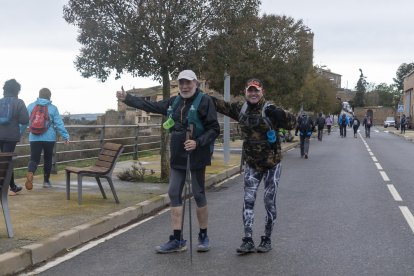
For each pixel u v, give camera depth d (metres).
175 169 5.91
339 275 5.19
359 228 7.32
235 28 10.93
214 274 5.21
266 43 21.30
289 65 22.27
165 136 11.30
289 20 22.44
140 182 11.15
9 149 8.63
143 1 10.27
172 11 10.24
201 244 6.05
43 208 7.89
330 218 8.03
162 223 7.76
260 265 5.52
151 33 10.40
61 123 9.80
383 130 63.22
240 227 7.41
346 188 11.39
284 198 10.00
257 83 5.80
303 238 6.72
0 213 7.39
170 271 5.31
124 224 7.62
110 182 8.42
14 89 8.69
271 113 5.79
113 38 10.39
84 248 6.24
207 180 11.98
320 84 45.03
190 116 5.78
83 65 10.85
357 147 27.03
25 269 5.36
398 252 6.06
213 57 10.56
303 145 19.97
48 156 9.91
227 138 15.73
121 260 5.71
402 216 8.20
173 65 10.52
